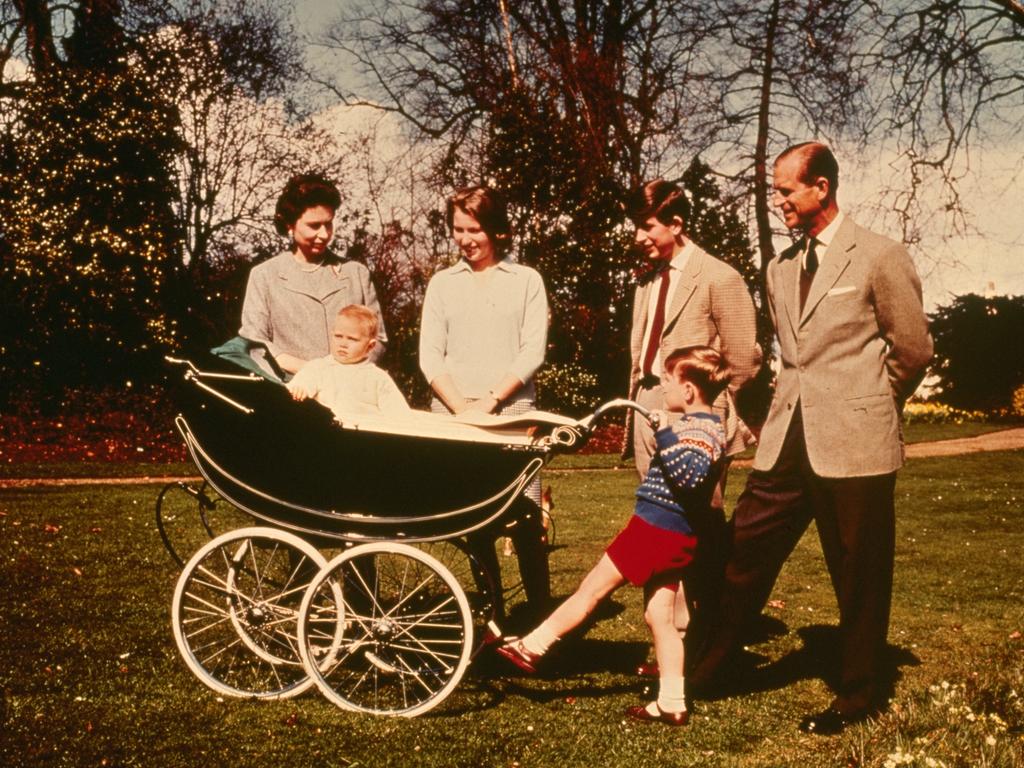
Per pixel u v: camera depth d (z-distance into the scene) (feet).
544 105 68.28
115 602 16.69
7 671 12.76
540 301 15.06
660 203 14.30
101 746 10.42
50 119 62.69
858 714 12.07
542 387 66.13
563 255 65.62
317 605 14.34
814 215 12.80
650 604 12.17
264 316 15.87
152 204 66.23
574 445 12.14
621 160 75.25
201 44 68.44
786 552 13.26
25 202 61.00
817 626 17.22
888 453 12.39
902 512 34.19
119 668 13.07
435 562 12.14
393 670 12.46
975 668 14.56
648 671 13.97
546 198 65.51
